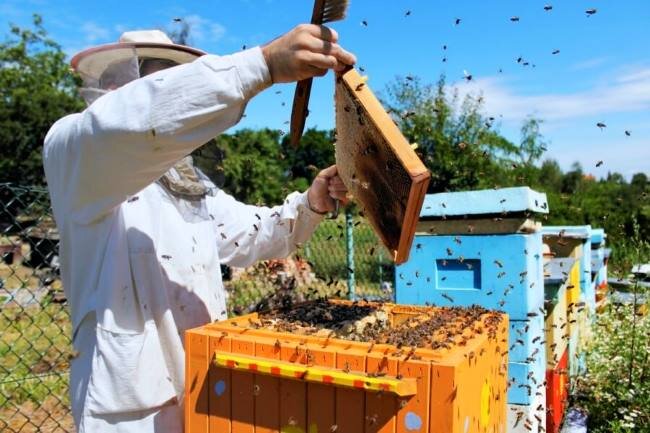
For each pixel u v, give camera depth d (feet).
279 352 4.67
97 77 6.68
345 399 4.36
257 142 85.25
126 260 5.62
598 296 19.34
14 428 13.88
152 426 5.49
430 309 6.45
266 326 5.44
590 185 42.52
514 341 8.71
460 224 9.34
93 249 5.67
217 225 7.50
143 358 5.47
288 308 6.48
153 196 6.09
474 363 4.59
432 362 4.09
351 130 4.99
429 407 4.06
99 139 4.68
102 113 4.65
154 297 5.72
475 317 5.89
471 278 9.23
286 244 7.48
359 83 4.50
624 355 13.38
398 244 4.54
